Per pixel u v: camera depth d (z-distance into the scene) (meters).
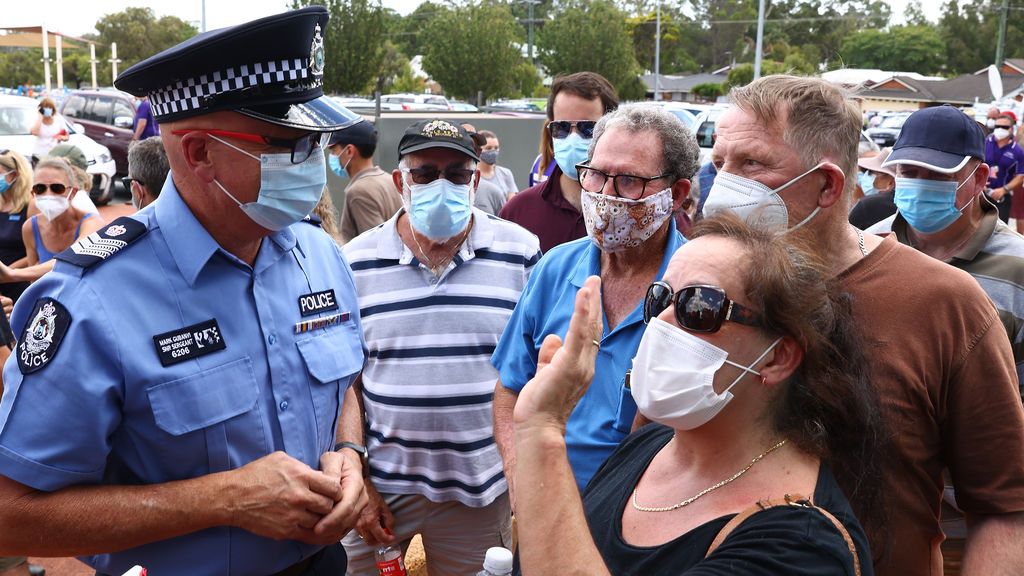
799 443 1.57
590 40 37.62
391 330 3.07
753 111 2.11
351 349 2.34
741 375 1.55
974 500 2.02
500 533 3.20
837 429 1.60
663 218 2.50
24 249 5.37
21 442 1.79
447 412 3.05
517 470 1.59
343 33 27.95
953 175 2.77
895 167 3.00
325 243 2.44
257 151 1.96
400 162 3.07
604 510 1.74
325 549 2.31
